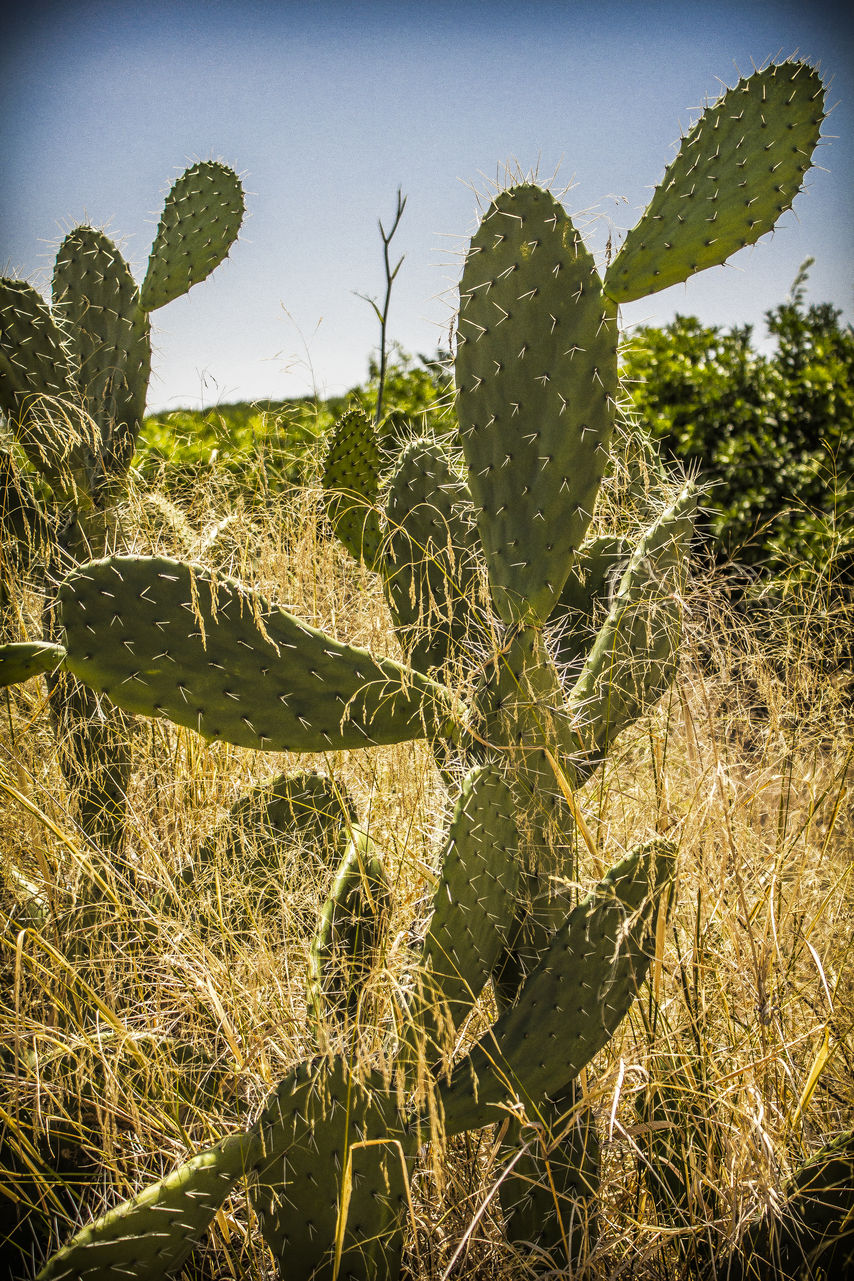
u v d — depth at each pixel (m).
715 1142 1.48
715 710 2.07
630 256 1.39
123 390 2.41
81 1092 1.51
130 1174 1.50
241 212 2.43
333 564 2.84
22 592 2.29
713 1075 1.53
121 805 2.11
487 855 1.33
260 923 1.78
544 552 1.42
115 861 1.96
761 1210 1.31
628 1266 1.37
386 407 4.70
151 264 2.43
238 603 1.37
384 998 1.32
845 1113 1.60
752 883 1.80
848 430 4.66
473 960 1.34
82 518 2.21
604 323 1.40
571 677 1.79
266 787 1.96
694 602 2.25
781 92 1.39
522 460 1.44
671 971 1.66
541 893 1.45
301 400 3.76
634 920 1.30
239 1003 1.62
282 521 2.93
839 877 1.95
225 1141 1.15
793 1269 1.28
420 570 1.91
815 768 2.22
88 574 1.34
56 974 1.61
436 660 1.85
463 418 1.49
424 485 1.96
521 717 1.42
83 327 2.43
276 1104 1.14
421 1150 1.32
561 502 1.42
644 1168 1.49
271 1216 1.17
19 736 2.18
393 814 2.05
